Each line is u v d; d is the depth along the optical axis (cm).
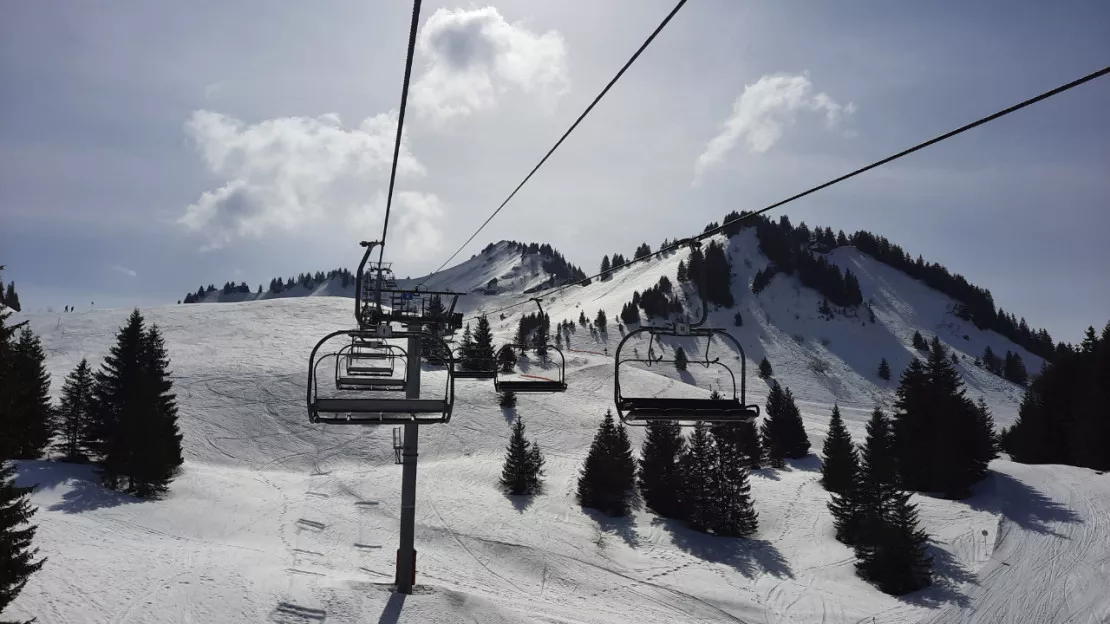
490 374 2261
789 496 6431
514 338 16262
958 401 6450
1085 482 5947
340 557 4112
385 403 1562
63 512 4250
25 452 5484
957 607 4228
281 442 7300
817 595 4478
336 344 10888
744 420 1391
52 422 5950
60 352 9981
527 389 2077
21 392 2055
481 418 8400
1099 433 6538
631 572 4669
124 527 4103
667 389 10912
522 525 5291
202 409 7906
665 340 19638
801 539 5450
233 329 11644
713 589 4475
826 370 18512
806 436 8619
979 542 5034
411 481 3225
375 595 3111
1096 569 4500
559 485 6556
